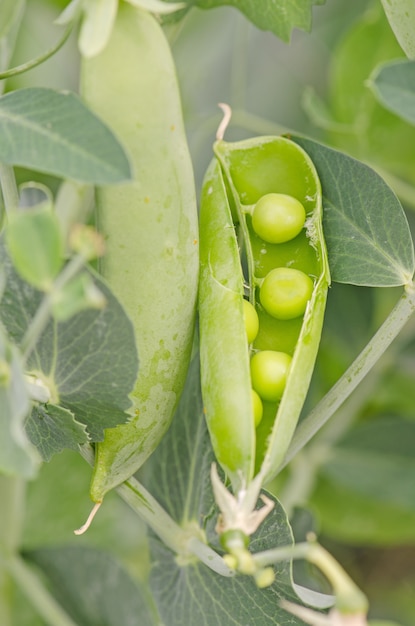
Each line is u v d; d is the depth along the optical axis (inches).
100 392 13.1
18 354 12.4
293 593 13.3
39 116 12.7
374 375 17.9
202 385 13.3
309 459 17.8
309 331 13.4
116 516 17.8
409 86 14.5
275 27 15.0
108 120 12.9
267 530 13.3
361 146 18.1
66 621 15.8
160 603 14.2
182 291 13.2
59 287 11.9
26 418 13.3
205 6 15.0
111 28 12.7
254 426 13.2
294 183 14.0
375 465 17.8
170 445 14.3
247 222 14.0
